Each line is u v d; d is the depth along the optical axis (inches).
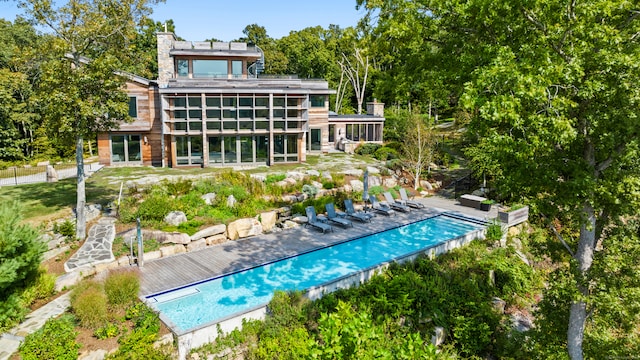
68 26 568.1
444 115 2090.3
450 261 632.4
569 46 360.5
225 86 1032.2
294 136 1105.4
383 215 839.1
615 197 348.2
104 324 383.6
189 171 958.4
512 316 555.8
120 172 951.0
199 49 1114.1
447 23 489.1
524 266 649.6
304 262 596.7
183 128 1006.4
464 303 513.3
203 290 498.0
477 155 941.2
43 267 471.8
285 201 804.0
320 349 228.7
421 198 994.1
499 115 331.0
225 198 730.8
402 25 475.2
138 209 655.8
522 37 411.5
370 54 565.0
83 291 410.3
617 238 382.6
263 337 409.4
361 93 2220.7
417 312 478.9
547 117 343.3
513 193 414.3
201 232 632.4
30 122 1509.6
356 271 542.3
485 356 466.9
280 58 2207.2
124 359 350.0
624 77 322.7
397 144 1333.7
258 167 1035.3
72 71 560.4
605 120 346.6
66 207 663.1
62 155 1544.0
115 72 615.2
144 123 1069.1
